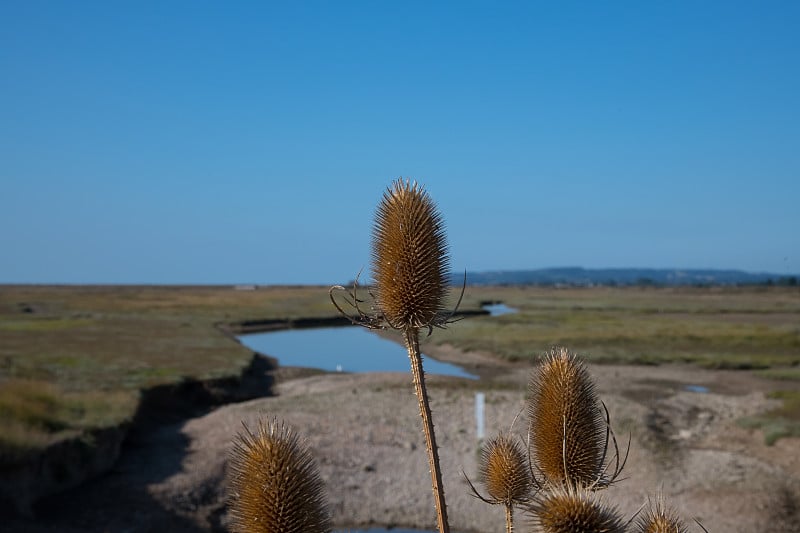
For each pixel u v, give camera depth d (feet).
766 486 71.92
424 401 12.93
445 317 13.15
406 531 66.13
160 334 199.11
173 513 64.39
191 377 124.77
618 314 318.24
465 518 68.85
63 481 66.74
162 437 88.22
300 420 98.22
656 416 104.37
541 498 10.46
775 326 252.01
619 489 71.51
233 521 11.53
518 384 142.20
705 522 63.72
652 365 173.06
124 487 68.64
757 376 155.53
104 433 76.74
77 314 266.98
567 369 13.74
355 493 73.46
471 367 177.58
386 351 224.12
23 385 87.40
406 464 81.87
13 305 304.71
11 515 57.26
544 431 13.39
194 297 453.17
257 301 405.39
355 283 13.35
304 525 11.18
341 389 131.75
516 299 463.83
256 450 11.55
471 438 90.89
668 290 644.69
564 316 300.61
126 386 109.40
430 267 12.77
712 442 90.68
